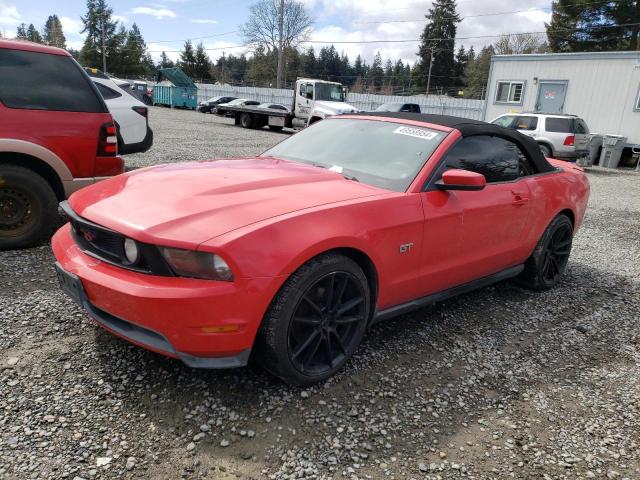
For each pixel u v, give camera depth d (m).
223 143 15.92
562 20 47.34
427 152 3.45
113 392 2.62
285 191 2.90
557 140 14.92
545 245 4.50
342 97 24.81
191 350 2.39
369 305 3.04
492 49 69.44
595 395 3.04
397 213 3.03
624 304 4.58
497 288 4.76
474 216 3.55
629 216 9.06
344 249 2.82
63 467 2.10
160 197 2.73
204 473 2.15
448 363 3.25
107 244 2.62
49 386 2.62
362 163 3.54
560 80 19.50
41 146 4.57
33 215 4.63
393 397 2.82
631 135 17.89
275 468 2.22
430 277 3.38
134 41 85.00
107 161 5.01
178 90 42.94
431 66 77.19
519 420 2.73
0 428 2.28
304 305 2.68
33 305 3.49
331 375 2.91
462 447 2.47
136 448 2.25
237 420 2.49
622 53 17.72
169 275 2.39
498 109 21.59
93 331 3.20
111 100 8.04
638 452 2.54
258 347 2.60
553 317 4.16
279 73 45.03
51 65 4.72
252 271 2.37
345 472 2.23
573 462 2.43
